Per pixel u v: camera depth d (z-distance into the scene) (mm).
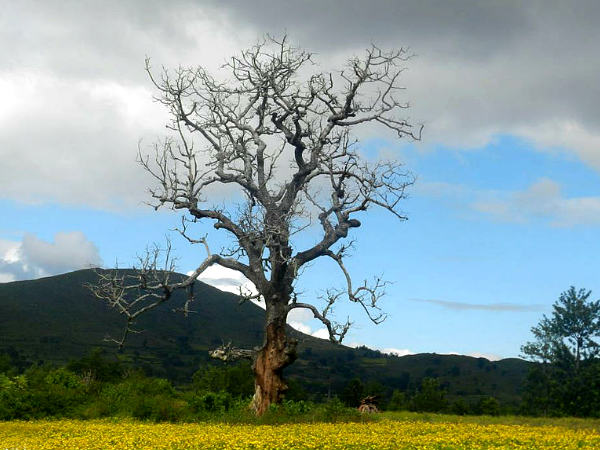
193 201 41438
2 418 37188
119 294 38812
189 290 40406
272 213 40219
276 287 40031
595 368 74750
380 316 40062
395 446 22875
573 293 81875
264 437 25891
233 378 63875
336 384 129625
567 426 34812
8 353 127875
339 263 42156
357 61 42812
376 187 43312
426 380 79875
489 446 22422
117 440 25359
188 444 24156
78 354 135250
